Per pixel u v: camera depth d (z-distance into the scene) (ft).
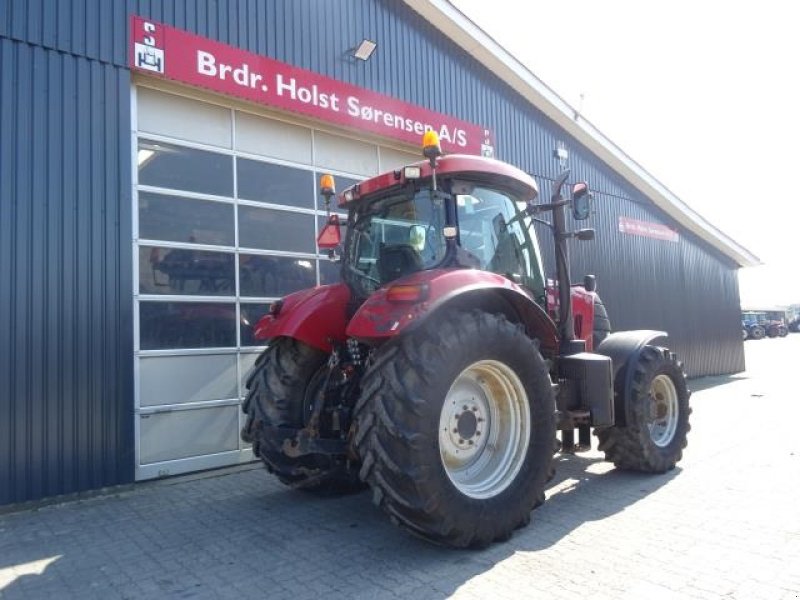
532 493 12.86
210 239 20.83
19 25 16.78
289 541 13.00
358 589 10.42
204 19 20.57
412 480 11.03
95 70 18.03
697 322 46.98
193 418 19.85
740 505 14.19
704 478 16.65
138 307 18.75
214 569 11.62
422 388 11.32
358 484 16.93
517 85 33.37
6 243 16.16
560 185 16.75
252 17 21.83
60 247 17.02
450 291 11.83
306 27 23.52
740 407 29.40
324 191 16.75
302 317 14.83
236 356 21.07
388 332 11.29
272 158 22.88
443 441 12.55
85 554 12.68
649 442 16.87
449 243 13.55
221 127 21.53
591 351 18.80
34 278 16.53
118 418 17.84
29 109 16.78
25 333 16.30
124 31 18.67
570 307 16.51
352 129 24.86
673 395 18.19
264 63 21.95
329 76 24.13
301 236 23.47
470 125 30.25
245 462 20.97
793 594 9.62
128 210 18.33
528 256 15.96
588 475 17.48
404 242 14.52
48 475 16.51
